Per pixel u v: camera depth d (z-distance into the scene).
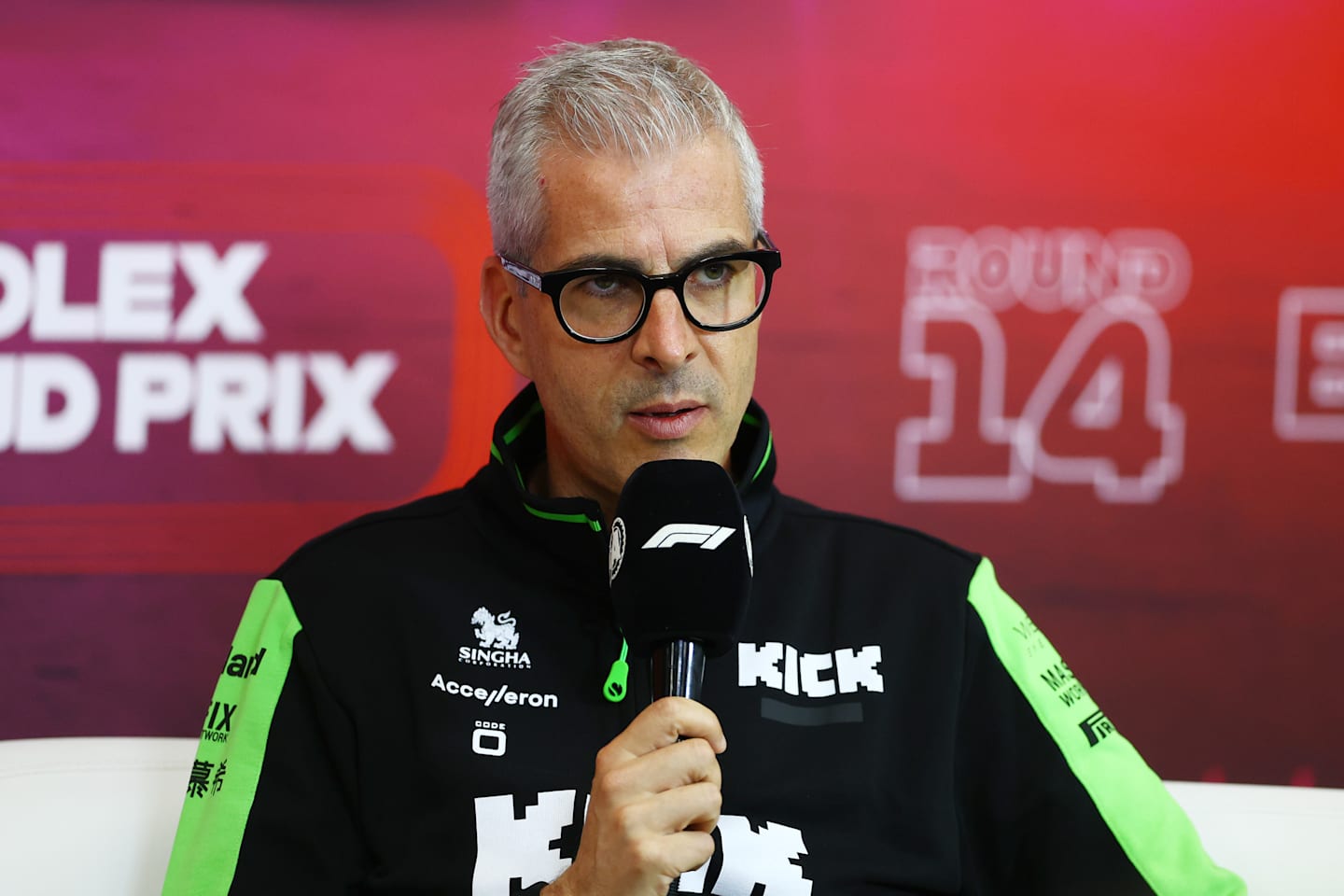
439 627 4.95
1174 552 9.12
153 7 8.45
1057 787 4.92
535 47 8.69
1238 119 8.92
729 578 3.99
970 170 8.90
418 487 8.80
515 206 4.73
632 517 4.14
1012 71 8.85
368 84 8.62
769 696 4.82
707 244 4.50
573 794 4.63
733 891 4.56
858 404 8.95
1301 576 9.15
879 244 8.90
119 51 8.45
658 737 3.69
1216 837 5.46
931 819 4.75
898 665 4.96
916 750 4.85
